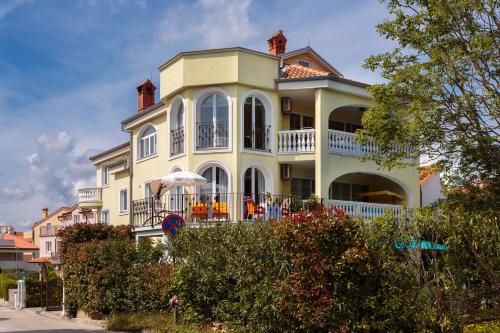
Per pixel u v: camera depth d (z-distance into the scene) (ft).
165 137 87.45
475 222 30.86
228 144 74.69
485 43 43.24
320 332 32.76
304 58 96.02
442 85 44.78
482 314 31.14
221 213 71.61
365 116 50.06
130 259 61.87
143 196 94.27
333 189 85.81
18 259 216.95
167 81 80.74
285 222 34.01
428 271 31.32
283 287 33.88
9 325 65.98
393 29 48.37
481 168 45.75
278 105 78.33
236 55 74.54
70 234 75.46
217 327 45.65
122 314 59.31
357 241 31.86
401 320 31.58
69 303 71.41
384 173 81.10
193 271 47.83
